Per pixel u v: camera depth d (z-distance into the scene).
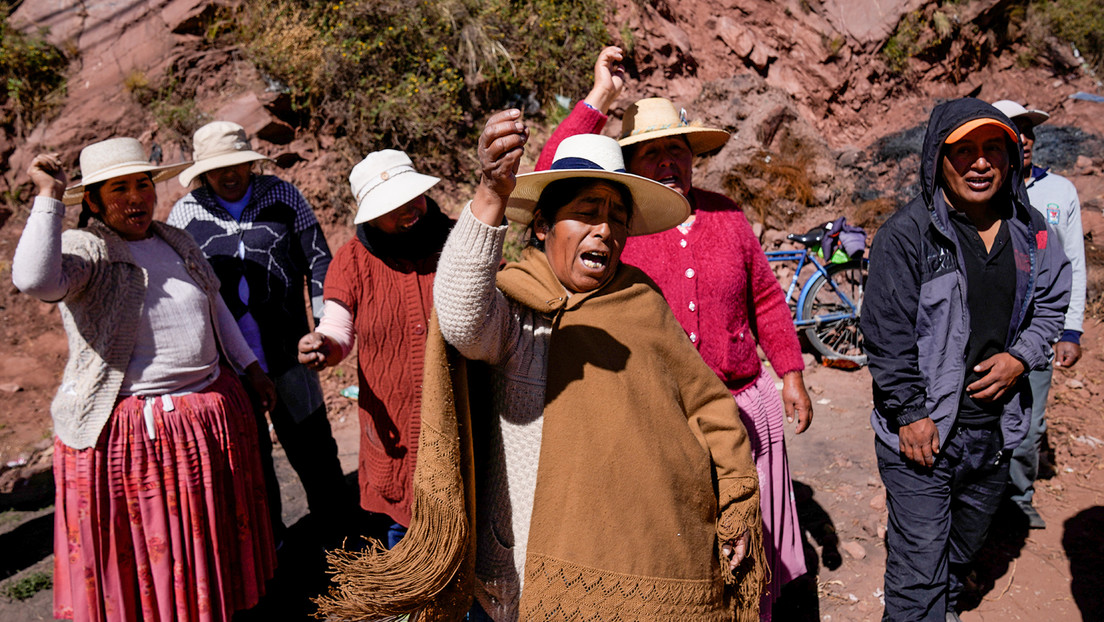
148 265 2.71
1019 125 3.70
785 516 2.94
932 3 8.45
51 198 2.38
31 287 2.35
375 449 2.92
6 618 3.32
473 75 7.40
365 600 1.73
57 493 2.62
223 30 7.02
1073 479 4.23
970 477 2.80
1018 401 2.68
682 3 8.51
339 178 6.74
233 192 3.62
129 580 2.62
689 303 2.70
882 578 3.49
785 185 7.67
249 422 2.94
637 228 2.29
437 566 1.75
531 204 2.10
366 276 2.86
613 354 1.86
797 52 8.50
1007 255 2.60
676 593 1.83
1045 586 3.38
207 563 2.73
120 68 6.68
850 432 4.98
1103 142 8.16
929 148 2.57
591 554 1.79
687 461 1.89
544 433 1.84
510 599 1.92
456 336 1.70
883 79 8.48
